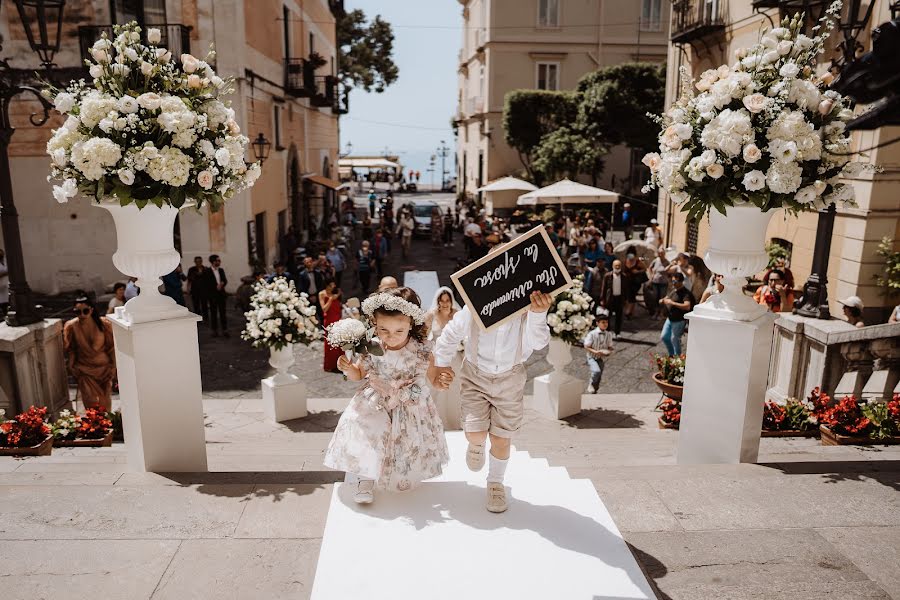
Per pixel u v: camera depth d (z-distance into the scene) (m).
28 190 17.02
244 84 17.25
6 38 16.08
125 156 4.09
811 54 4.44
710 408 4.85
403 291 3.64
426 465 3.67
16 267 7.97
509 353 3.40
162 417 4.48
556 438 7.84
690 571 3.21
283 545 3.39
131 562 3.24
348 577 2.93
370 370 3.62
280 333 8.70
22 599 2.95
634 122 28.30
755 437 4.80
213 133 4.47
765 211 4.41
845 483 4.18
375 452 3.53
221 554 3.31
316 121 30.38
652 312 15.27
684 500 3.92
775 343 8.43
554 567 3.01
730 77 4.42
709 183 4.43
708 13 17.20
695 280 14.62
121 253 4.34
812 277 8.21
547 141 29.44
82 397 8.58
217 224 17.45
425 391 3.71
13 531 3.50
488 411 3.46
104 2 16.05
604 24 32.62
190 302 16.56
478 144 37.31
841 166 4.41
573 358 12.31
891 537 3.53
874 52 4.09
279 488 4.02
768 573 3.20
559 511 3.49
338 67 41.19
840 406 6.15
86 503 3.81
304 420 8.96
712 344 4.77
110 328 8.55
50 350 8.33
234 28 16.86
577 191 21.38
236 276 17.62
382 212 30.30
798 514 3.77
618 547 3.18
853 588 3.10
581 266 17.17
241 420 8.97
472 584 2.89
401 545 3.17
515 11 32.41
